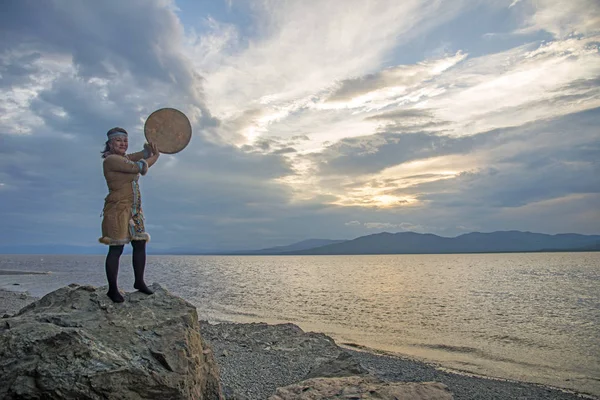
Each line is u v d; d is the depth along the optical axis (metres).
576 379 16.55
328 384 6.58
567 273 96.69
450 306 39.12
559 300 44.16
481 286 62.81
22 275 77.62
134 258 6.41
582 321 30.97
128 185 6.01
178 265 162.88
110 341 5.31
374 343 22.95
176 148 6.46
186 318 6.11
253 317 31.55
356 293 51.47
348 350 20.62
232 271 113.12
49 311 5.84
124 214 5.99
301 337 20.77
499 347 22.30
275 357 16.95
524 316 33.12
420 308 37.53
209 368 6.50
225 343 19.44
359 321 30.28
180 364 5.44
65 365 4.65
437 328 27.75
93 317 5.68
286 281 73.19
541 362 19.17
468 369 17.80
